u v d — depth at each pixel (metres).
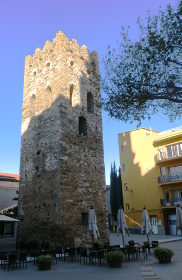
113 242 27.17
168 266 13.38
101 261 15.61
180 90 10.55
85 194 21.45
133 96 11.16
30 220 21.09
